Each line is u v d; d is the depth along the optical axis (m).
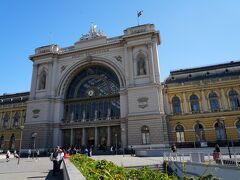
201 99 48.88
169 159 24.58
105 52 52.25
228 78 48.03
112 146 44.28
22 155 48.38
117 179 5.83
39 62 56.56
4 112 67.31
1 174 18.03
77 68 54.19
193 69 53.91
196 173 18.75
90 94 52.38
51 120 51.00
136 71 46.88
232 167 14.67
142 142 41.03
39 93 53.94
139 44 48.19
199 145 44.22
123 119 45.03
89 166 8.84
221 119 45.28
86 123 48.78
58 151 18.12
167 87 51.81
